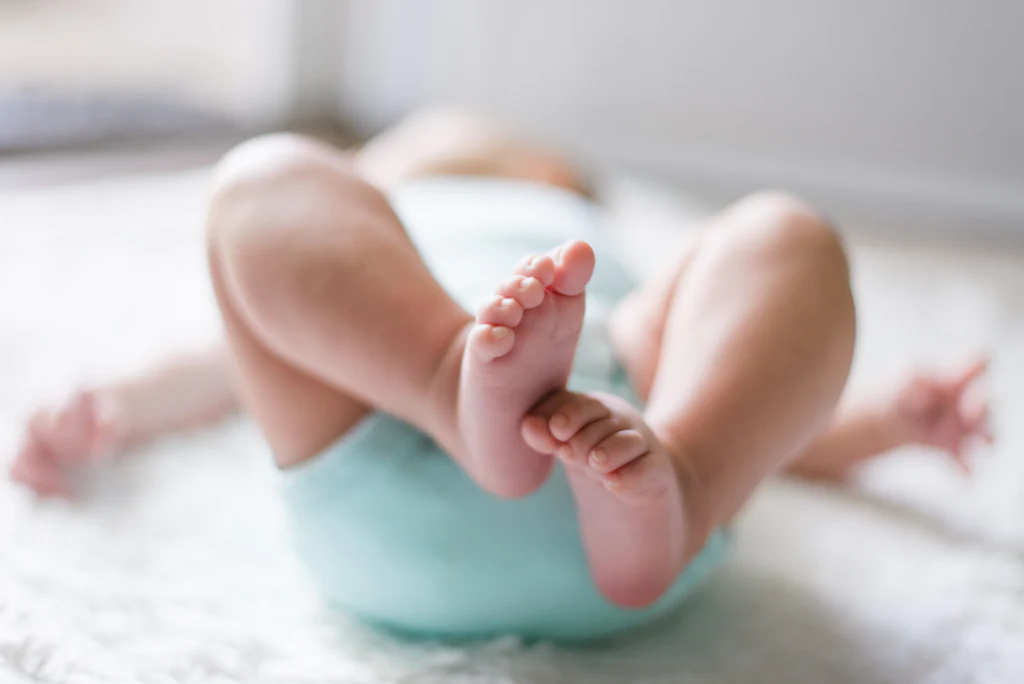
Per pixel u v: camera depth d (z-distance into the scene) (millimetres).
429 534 742
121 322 1327
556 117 2627
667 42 2520
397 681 716
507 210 1112
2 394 1114
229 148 2357
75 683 687
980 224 2361
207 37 2414
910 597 890
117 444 1058
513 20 2586
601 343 861
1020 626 854
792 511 1039
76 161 2061
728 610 858
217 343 1149
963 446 1063
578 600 756
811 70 2436
